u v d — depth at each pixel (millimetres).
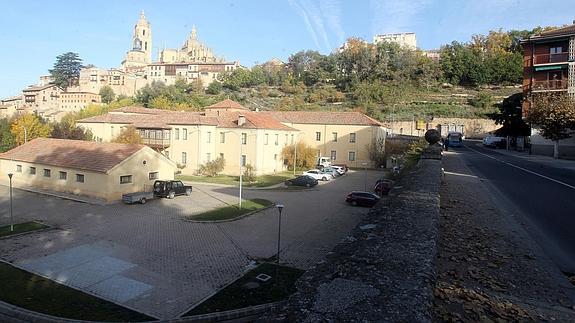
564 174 20250
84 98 128625
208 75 142750
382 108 89062
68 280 15352
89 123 56438
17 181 36062
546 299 5371
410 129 80062
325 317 3020
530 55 42312
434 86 102688
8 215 25016
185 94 106625
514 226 9148
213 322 12523
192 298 14070
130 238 20734
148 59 194000
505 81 99750
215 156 48906
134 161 31719
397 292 3451
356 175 47438
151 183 33500
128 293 14367
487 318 4703
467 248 7438
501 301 5238
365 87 97625
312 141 57375
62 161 32594
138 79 148500
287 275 16312
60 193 32062
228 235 21734
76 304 13422
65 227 22469
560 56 40125
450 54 107125
